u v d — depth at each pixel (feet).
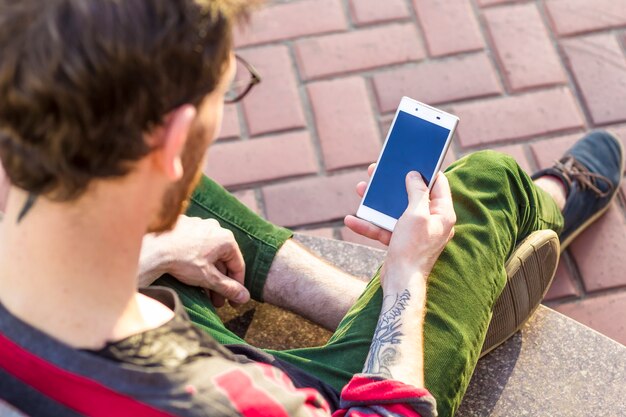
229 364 2.67
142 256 4.77
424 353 4.25
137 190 2.29
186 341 2.61
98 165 2.13
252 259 5.38
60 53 1.95
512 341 5.38
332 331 5.43
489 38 8.23
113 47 1.97
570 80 7.98
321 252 6.09
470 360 4.43
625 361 5.25
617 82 7.95
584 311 6.97
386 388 3.57
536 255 5.06
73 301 2.35
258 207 7.61
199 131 2.39
